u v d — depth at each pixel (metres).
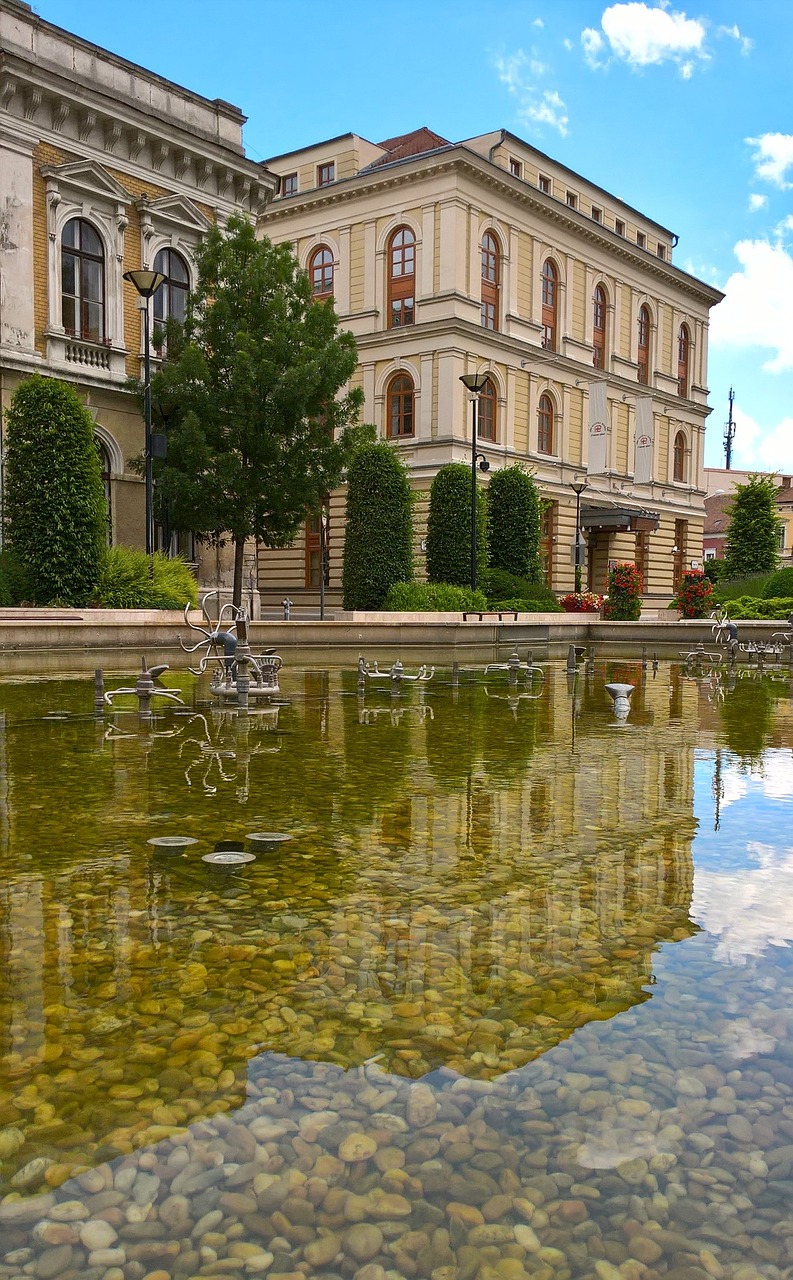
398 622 21.86
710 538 73.25
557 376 39.56
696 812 4.98
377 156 38.84
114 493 23.20
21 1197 1.78
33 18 20.72
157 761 6.28
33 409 18.98
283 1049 2.31
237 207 25.88
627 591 29.30
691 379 50.31
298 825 4.55
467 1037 2.38
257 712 9.12
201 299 23.61
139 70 23.03
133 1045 2.33
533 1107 2.08
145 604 19.62
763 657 18.30
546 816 4.83
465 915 3.29
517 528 32.88
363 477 28.42
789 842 4.36
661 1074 2.22
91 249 22.78
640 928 3.19
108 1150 1.91
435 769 6.14
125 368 23.33
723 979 2.77
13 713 8.73
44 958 2.86
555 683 13.28
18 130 20.67
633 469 45.09
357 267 36.31
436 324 33.94
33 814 4.73
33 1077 2.17
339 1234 1.69
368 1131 1.98
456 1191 1.81
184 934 3.07
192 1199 1.78
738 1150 1.94
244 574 26.84
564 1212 1.76
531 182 38.84
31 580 18.94
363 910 3.33
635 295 45.00
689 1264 1.63
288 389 21.95
